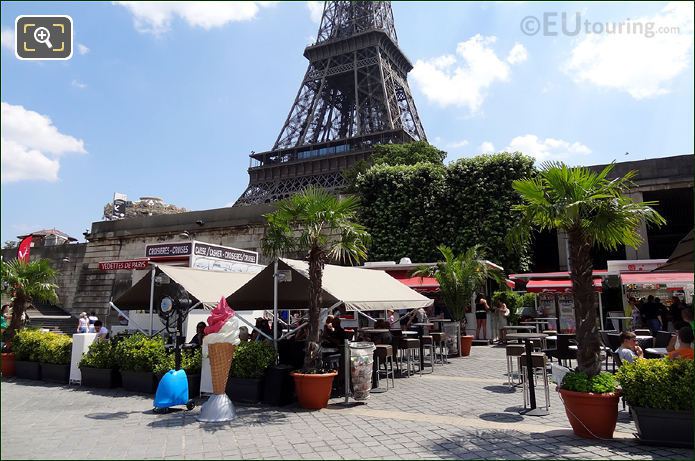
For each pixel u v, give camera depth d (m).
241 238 28.31
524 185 7.59
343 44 73.88
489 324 20.45
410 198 27.86
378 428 7.28
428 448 6.22
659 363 6.44
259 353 9.40
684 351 7.42
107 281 31.81
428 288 19.83
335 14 79.88
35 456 5.78
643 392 6.32
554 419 7.84
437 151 44.56
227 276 14.15
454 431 7.09
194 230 29.69
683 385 6.08
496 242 25.17
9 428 7.26
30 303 15.01
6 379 12.53
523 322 19.42
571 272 7.35
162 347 10.64
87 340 11.84
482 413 8.29
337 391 10.28
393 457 5.85
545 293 22.23
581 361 7.06
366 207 28.67
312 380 8.67
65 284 41.75
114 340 11.59
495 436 6.79
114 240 32.47
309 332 9.22
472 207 26.34
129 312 15.26
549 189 7.62
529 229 7.73
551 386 10.78
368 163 46.97
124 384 10.77
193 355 10.41
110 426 7.43
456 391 10.34
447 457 5.85
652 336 12.15
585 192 7.25
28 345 12.72
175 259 17.84
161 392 8.49
